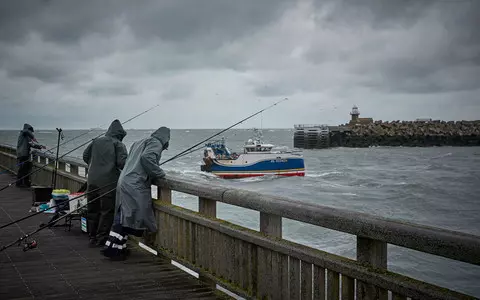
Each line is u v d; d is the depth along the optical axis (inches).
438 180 1775.3
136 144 220.4
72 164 382.3
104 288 175.5
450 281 484.1
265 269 145.3
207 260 179.2
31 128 502.3
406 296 98.9
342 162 2812.5
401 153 3722.9
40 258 220.2
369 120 5118.1
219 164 1867.6
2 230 286.4
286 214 134.4
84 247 241.8
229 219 783.1
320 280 122.8
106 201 243.0
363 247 111.3
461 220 956.0
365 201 1229.1
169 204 211.2
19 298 165.2
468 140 4483.3
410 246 98.0
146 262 212.4
